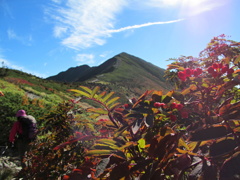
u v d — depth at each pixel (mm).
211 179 839
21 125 5449
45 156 2930
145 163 1044
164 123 1172
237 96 1493
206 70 1282
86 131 2252
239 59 1302
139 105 1151
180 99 1183
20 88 24312
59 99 23750
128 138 1260
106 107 1390
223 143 896
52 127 3113
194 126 1006
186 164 959
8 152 6973
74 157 2232
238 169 776
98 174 971
